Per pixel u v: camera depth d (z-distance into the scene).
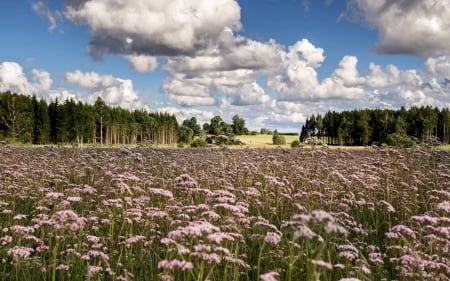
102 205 11.10
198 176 15.82
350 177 14.56
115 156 22.94
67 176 17.73
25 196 12.79
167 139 107.25
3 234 9.49
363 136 90.94
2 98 68.88
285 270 7.47
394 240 8.90
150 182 13.88
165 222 10.20
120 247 8.83
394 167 16.23
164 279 5.66
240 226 9.11
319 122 101.25
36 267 7.60
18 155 24.20
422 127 74.00
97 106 96.00
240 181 14.87
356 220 11.51
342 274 7.50
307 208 10.78
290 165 19.00
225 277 6.73
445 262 7.55
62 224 7.02
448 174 15.99
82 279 7.36
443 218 7.56
